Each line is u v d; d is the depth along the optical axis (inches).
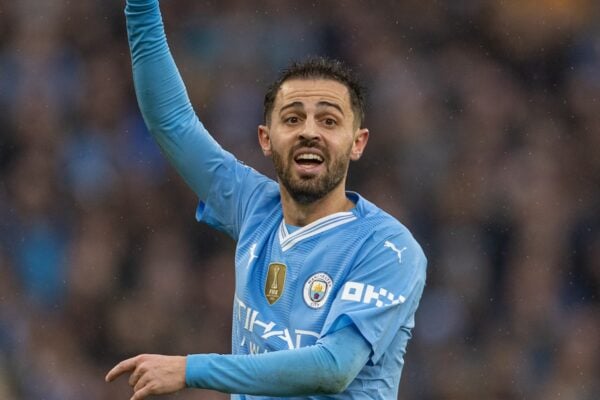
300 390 516.1
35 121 1758.1
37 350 1578.5
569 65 1913.1
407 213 1738.4
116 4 1847.9
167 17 1855.3
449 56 1886.1
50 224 1690.5
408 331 562.9
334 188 556.1
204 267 1668.3
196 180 605.6
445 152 1788.9
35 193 1707.7
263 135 585.0
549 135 1850.4
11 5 1833.2
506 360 1636.3
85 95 1790.1
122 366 509.4
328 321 529.0
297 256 552.4
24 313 1610.5
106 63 1818.4
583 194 1798.7
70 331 1610.5
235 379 509.0
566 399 1630.2
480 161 1786.4
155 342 1609.3
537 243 1732.3
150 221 1700.3
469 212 1745.8
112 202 1708.9
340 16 1876.2
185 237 1692.9
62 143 1750.7
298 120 551.2
